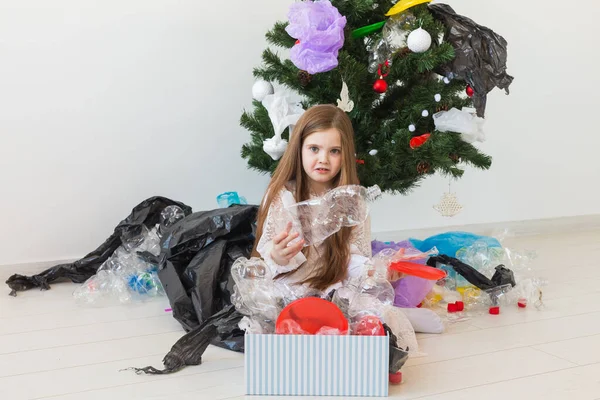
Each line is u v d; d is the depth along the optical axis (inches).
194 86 98.7
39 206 92.8
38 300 80.9
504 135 121.4
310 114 60.3
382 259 61.1
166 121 97.9
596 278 91.5
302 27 72.9
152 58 95.8
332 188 62.3
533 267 97.9
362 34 79.1
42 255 93.8
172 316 74.5
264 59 83.7
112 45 93.5
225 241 72.5
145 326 70.6
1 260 91.9
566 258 104.5
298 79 77.8
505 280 76.7
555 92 124.8
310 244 59.8
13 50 88.7
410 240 95.0
